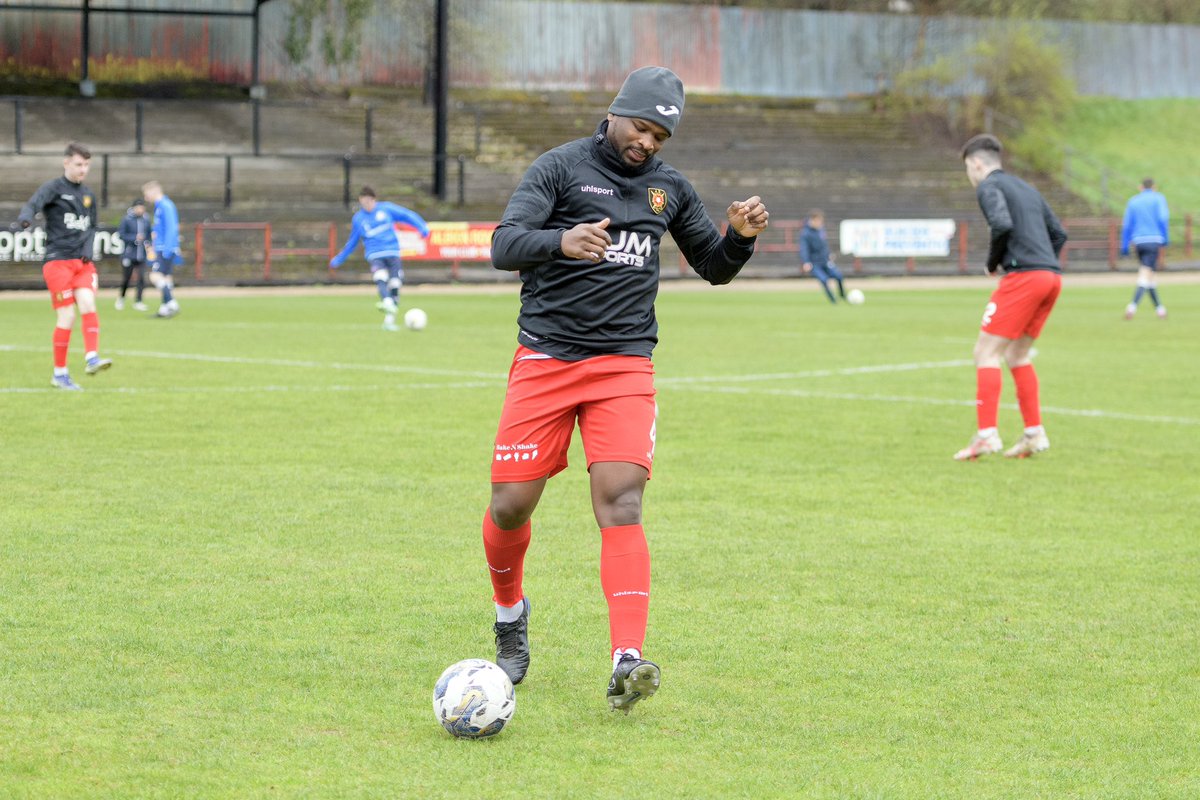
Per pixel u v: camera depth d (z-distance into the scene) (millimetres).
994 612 11719
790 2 118750
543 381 9234
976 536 14797
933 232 82938
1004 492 17375
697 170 93188
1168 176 104562
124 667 9758
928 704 9305
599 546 14016
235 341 36969
